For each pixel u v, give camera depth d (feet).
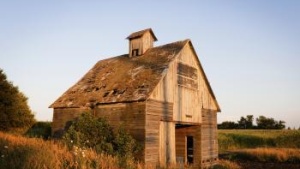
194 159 68.64
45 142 46.37
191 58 68.80
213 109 76.23
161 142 55.31
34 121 99.45
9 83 93.97
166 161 55.88
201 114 69.92
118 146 49.52
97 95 63.41
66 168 32.19
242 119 335.67
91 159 36.45
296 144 126.93
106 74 72.69
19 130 93.61
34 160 31.35
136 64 68.59
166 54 65.21
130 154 46.24
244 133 161.07
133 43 75.41
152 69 61.26
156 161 53.21
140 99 52.26
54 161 32.14
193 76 68.54
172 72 61.05
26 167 29.58
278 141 132.36
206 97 73.26
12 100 92.12
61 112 69.15
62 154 36.76
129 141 49.67
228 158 91.04
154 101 54.75
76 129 51.57
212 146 73.51
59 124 68.85
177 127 73.10
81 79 78.33
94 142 50.24
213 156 73.26
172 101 59.82
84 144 47.93
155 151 53.31
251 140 135.95
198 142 68.54
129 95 55.52
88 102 62.75
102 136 51.13
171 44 69.92
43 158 32.22
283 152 89.04
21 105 94.89
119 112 56.59
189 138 75.82
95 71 79.10
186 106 64.28
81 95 68.18
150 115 53.21
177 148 71.97
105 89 64.08
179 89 62.59
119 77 66.49
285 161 83.25
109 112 58.49
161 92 56.95
